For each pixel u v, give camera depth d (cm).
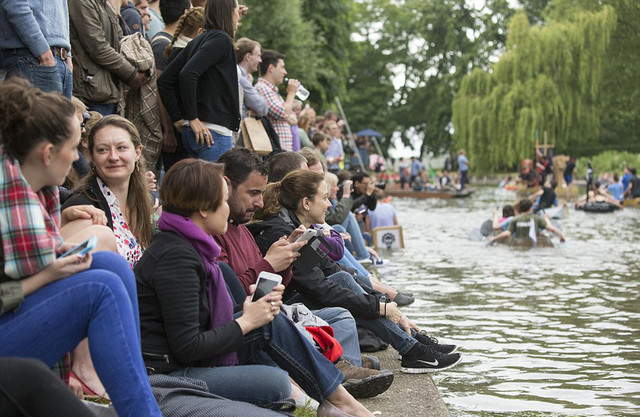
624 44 4625
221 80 691
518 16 4356
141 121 698
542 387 587
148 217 467
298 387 454
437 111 6831
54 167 320
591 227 2053
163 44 761
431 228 2005
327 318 537
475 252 1435
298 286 545
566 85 4241
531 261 1316
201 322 389
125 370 310
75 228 402
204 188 388
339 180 1198
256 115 874
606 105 4806
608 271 1197
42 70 546
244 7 731
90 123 527
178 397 366
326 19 3047
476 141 4438
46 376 272
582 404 547
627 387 589
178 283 375
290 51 2569
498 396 563
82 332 311
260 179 491
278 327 421
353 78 7281
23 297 304
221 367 394
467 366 643
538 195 2672
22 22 534
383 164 4675
